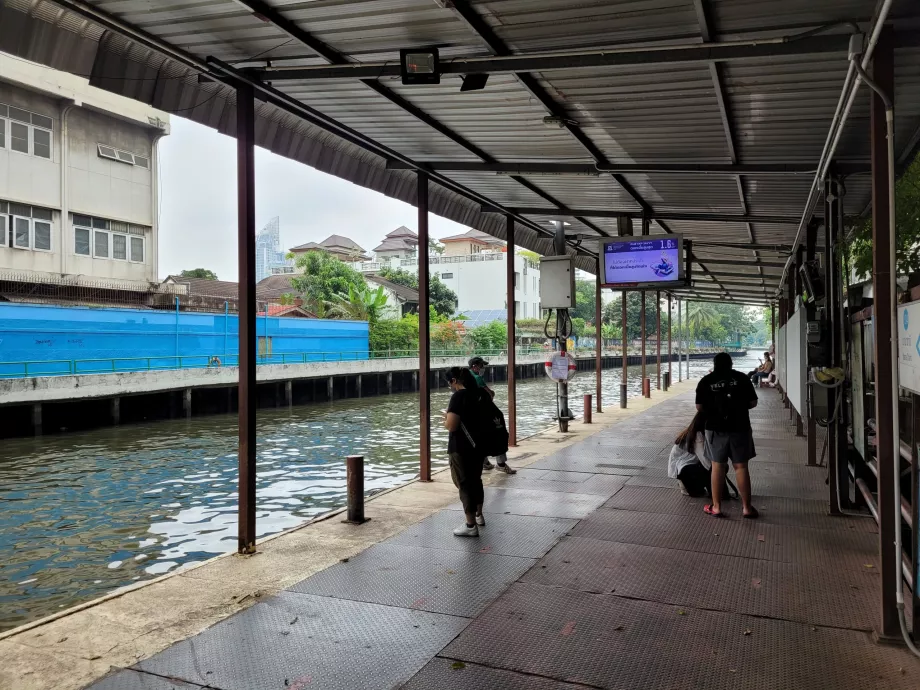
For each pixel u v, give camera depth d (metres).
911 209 5.38
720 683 3.38
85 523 10.30
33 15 4.20
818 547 5.63
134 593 4.77
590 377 50.75
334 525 6.61
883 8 3.22
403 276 63.88
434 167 7.99
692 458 7.62
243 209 5.64
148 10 4.30
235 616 4.33
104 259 29.41
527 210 10.48
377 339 43.34
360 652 3.79
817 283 8.04
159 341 27.92
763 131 6.09
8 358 22.75
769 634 3.94
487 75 4.94
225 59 5.14
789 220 9.51
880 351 3.82
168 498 12.02
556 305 12.50
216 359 27.81
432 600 4.56
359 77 5.10
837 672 3.48
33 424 19.97
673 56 4.42
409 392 39.22
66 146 27.83
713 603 4.43
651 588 4.72
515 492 7.98
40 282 25.67
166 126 31.20
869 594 4.55
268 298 49.69
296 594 4.71
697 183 7.98
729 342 111.75
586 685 3.38
